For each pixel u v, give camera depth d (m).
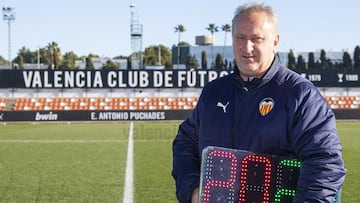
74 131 24.05
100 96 33.03
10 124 30.33
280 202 2.77
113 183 10.18
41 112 31.66
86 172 11.61
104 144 17.98
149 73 33.28
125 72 33.16
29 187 9.79
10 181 10.47
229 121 2.95
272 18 2.80
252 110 2.87
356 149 16.41
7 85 32.50
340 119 32.34
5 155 14.86
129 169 12.04
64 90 33.00
